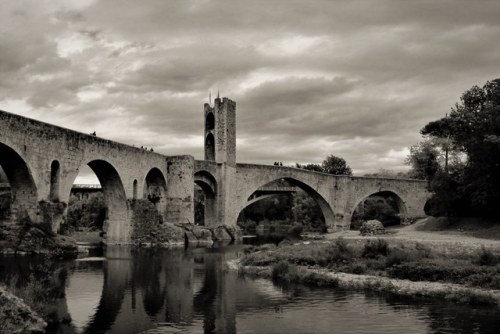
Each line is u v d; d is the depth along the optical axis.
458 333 22.84
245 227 141.62
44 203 48.12
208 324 24.44
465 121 65.44
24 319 21.27
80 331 22.56
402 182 109.31
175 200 79.38
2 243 45.53
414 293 31.58
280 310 27.38
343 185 104.94
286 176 96.88
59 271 39.41
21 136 45.06
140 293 31.52
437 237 55.19
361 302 29.42
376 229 64.19
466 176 65.44
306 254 45.06
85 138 56.66
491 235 55.28
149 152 74.06
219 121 89.50
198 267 44.88
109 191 68.25
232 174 89.75
